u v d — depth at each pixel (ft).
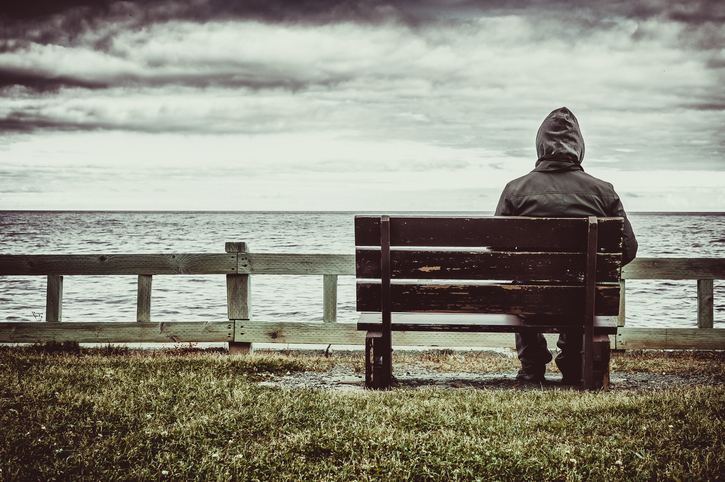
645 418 11.92
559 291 14.46
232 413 12.39
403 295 14.87
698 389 14.52
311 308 52.80
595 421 11.84
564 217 14.62
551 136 15.48
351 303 53.57
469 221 14.35
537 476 9.37
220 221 492.95
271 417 12.10
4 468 9.30
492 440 10.89
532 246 14.32
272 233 228.02
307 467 9.76
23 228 302.45
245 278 21.99
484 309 14.69
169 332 21.90
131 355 21.43
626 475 9.35
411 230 14.52
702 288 21.66
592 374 14.67
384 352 15.05
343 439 10.93
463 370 19.71
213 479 9.27
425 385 16.24
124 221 486.38
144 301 22.04
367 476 9.39
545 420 11.94
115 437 10.87
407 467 9.70
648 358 22.24
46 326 21.86
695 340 21.47
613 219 14.05
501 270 14.44
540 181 15.19
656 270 21.76
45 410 12.28
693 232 255.09
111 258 21.89
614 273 14.25
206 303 55.67
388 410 12.50
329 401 13.35
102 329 21.86
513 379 17.29
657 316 47.55
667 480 9.14
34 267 21.84
